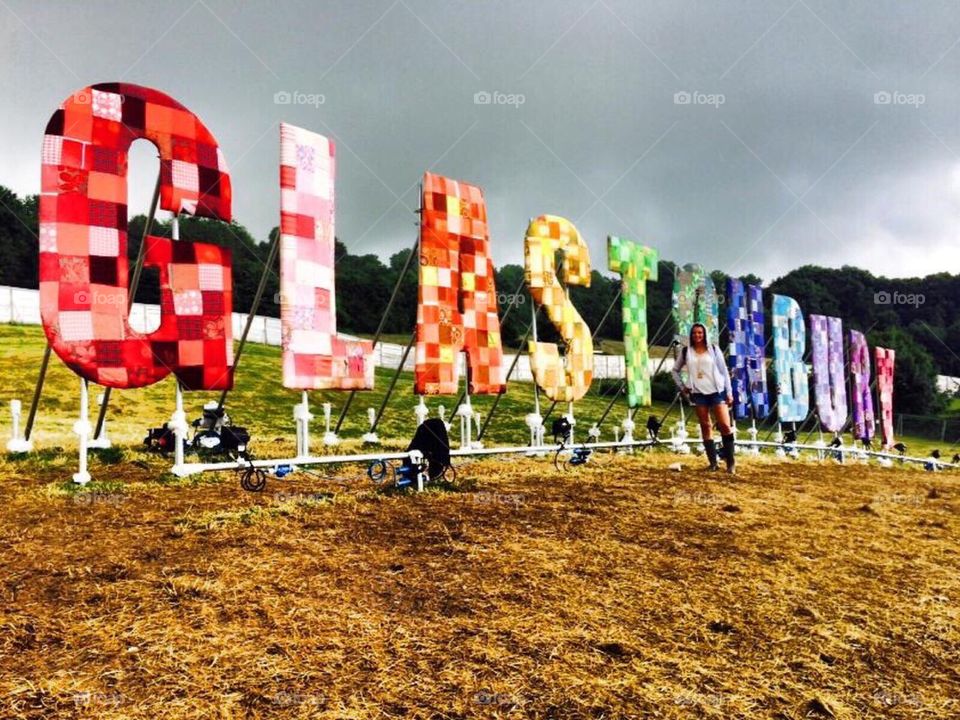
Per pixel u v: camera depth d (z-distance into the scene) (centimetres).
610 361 3759
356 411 1647
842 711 232
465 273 817
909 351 4559
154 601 287
